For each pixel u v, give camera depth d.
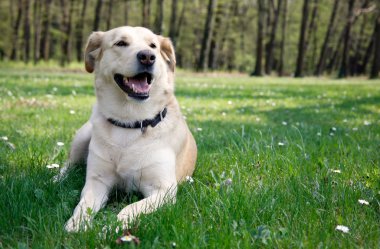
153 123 3.83
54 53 45.94
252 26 54.75
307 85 20.48
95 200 3.41
